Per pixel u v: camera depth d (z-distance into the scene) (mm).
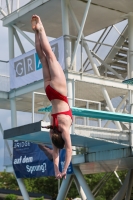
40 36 7875
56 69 7777
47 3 26531
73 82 23328
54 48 24672
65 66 24094
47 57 7828
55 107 7684
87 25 30750
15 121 28531
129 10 28109
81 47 24703
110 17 29250
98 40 29422
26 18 28953
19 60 27344
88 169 28625
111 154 22859
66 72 23938
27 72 26750
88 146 23688
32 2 27656
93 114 19016
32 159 26750
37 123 19484
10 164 29625
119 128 24906
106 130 22406
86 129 21891
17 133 20859
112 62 29297
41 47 7891
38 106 32219
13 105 28547
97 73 25656
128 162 24344
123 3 27047
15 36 30156
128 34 28328
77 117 22828
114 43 29250
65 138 7508
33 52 26125
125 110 28750
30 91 26766
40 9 27531
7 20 29938
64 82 7777
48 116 24562
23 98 29219
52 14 28438
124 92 28594
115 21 29984
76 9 27719
